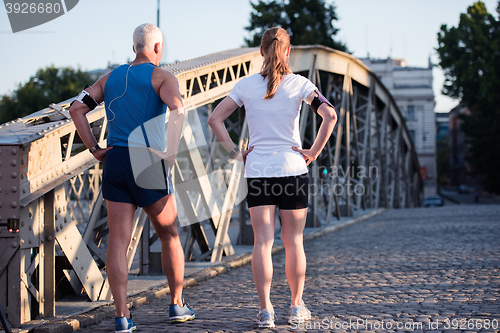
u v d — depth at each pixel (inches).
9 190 134.2
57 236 152.1
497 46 1514.5
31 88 1667.1
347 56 560.7
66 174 156.0
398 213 697.0
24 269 138.6
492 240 326.0
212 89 298.4
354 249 317.4
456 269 223.3
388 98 773.9
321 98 132.7
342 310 153.9
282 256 303.4
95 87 133.4
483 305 154.0
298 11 1098.1
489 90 1553.9
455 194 2780.5
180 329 133.3
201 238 274.2
